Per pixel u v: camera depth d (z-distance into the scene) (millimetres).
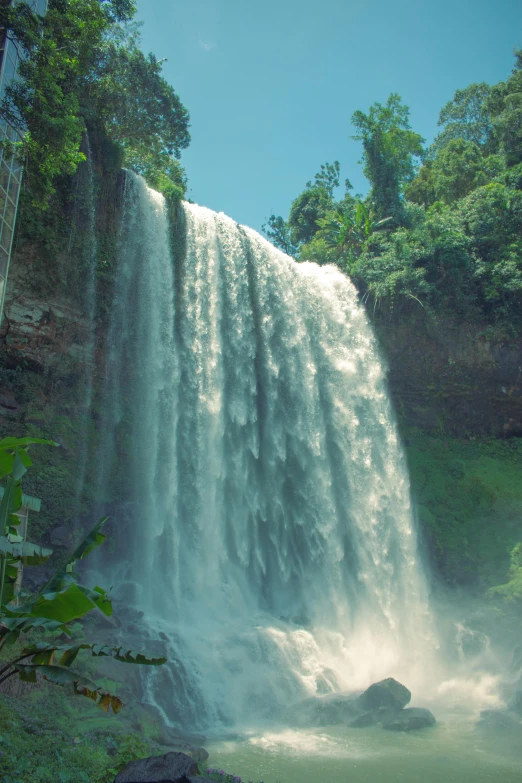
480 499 28766
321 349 29719
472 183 40344
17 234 21641
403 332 30547
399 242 31203
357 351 30312
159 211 25797
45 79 16062
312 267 31906
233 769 12133
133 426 24844
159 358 25125
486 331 30891
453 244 31000
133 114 29094
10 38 16391
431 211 36219
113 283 24625
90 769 8555
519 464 31547
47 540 20891
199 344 26031
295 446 27672
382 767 12727
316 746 13992
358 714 16219
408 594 26031
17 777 7566
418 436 31594
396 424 30219
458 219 33281
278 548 26312
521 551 25438
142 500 23859
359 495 28031
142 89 28359
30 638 13078
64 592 7238
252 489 26609
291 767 12477
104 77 27281
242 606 23875
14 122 16547
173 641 17297
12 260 22000
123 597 20406
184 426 25188
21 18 15562
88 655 13969
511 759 13570
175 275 25969
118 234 24797
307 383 28484
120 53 27312
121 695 13375
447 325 30734
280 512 26812
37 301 22812
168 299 25562
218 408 25922
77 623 15570
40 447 22469
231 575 24875
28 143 16531
